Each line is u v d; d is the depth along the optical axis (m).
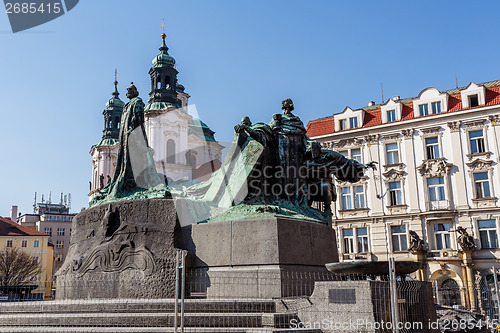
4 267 46.72
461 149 33.47
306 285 10.60
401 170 35.06
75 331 8.45
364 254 34.88
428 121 34.84
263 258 10.67
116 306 9.45
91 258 11.57
